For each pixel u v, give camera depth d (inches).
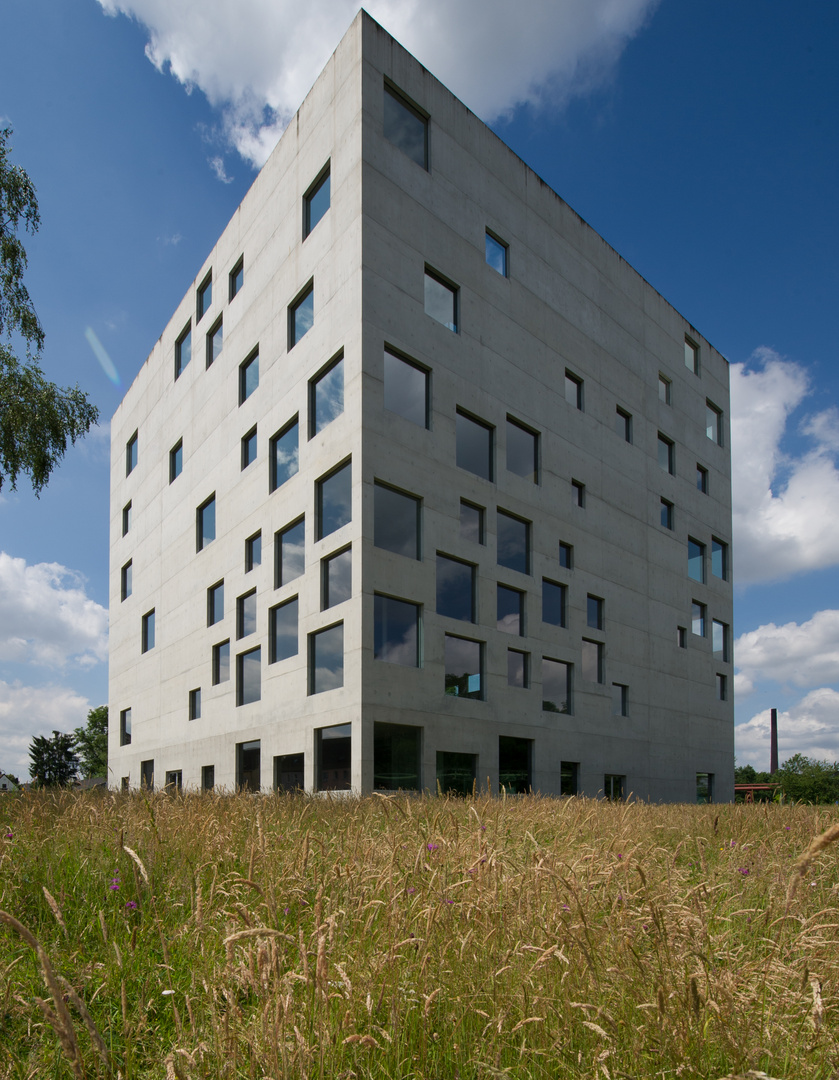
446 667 847.7
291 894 160.4
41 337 763.4
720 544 1498.5
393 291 851.4
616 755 1098.1
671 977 118.9
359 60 860.0
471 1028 115.0
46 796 345.1
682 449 1405.0
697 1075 100.7
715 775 1348.4
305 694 842.8
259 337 1040.8
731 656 1464.1
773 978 122.6
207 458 1182.9
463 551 889.5
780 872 207.0
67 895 176.4
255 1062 100.9
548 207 1134.4
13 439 737.0
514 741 925.8
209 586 1135.6
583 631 1072.2
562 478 1076.5
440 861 170.1
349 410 814.5
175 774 1201.4
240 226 1130.0
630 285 1314.0
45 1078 106.3
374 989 115.7
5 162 754.2
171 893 180.2
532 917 141.1
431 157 936.9
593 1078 101.3
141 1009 122.3
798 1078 102.5
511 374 1007.0
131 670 1456.7
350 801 429.1
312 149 942.4
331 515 843.4
